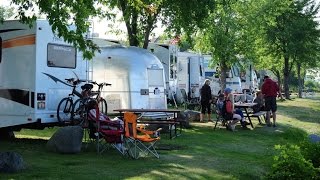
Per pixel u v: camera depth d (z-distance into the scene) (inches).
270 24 1259.2
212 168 374.0
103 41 872.9
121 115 551.5
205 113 842.8
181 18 781.9
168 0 766.5
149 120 592.4
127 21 792.9
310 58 1765.5
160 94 697.6
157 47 973.2
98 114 426.9
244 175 362.0
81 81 522.3
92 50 392.2
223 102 660.7
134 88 668.7
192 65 1111.0
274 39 1673.2
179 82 1093.8
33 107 475.5
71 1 374.9
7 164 334.0
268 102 716.7
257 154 467.5
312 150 420.2
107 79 679.1
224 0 903.1
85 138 494.6
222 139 559.5
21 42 482.0
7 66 489.4
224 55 1034.1
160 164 379.6
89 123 441.1
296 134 662.5
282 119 871.1
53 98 494.9
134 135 404.2
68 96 512.7
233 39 1029.2
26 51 479.5
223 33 1018.1
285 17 1676.9
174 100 986.1
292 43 1673.2
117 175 334.0
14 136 545.3
